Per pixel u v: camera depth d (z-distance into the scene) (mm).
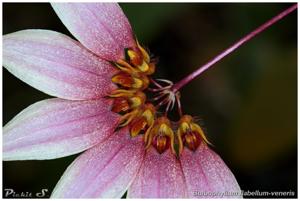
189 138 121
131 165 119
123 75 121
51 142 116
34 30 117
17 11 147
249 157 141
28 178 139
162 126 122
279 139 140
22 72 115
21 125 115
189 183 119
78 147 117
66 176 116
